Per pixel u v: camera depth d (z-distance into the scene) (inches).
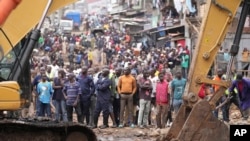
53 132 924.6
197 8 3489.2
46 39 4596.5
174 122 983.0
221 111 1765.5
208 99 976.9
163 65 2775.6
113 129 1550.2
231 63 980.6
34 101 1681.8
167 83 1583.4
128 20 5457.7
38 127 901.8
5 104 861.8
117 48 4266.7
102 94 1557.6
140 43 4505.4
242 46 2763.3
